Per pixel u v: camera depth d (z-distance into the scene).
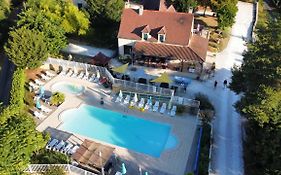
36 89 58.19
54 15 69.38
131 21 64.50
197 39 64.62
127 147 47.00
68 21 69.56
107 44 70.69
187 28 62.03
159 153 45.88
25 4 72.88
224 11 71.75
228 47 70.38
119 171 42.66
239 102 46.28
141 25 63.84
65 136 47.66
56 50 64.31
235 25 79.31
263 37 43.12
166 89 53.91
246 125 48.84
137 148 46.81
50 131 48.94
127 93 56.28
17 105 49.91
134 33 63.72
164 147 46.78
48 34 63.09
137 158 45.00
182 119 51.47
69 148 45.12
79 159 41.44
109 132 49.72
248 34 75.50
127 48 65.38
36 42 58.16
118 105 54.59
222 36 73.56
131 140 48.28
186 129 49.66
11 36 61.09
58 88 58.62
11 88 55.44
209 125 48.94
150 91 55.34
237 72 48.00
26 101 55.16
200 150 44.31
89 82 59.97
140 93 55.44
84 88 58.47
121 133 49.53
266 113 40.16
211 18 81.50
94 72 61.66
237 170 42.56
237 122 50.62
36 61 59.62
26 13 65.00
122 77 60.00
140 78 59.41
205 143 45.41
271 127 40.38
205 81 59.81
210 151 44.41
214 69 62.34
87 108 54.16
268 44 42.06
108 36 71.56
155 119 51.66
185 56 60.09
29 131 38.25
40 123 50.94
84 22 69.50
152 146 47.09
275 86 40.19
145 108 53.47
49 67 63.75
